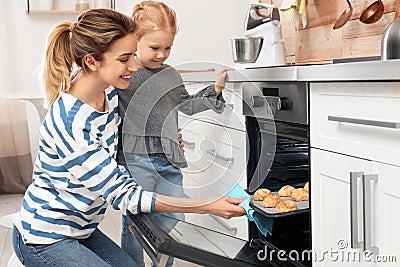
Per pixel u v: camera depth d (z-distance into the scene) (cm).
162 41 194
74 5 462
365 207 176
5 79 460
